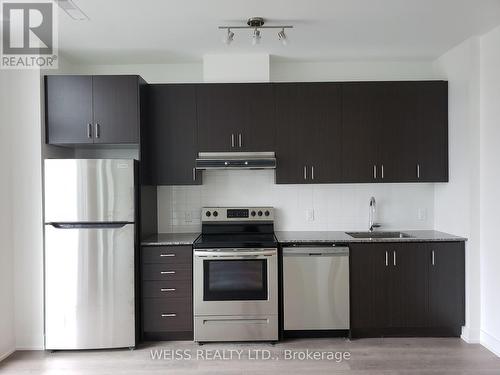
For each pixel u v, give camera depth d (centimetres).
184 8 265
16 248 317
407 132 358
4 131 309
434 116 358
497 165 304
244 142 357
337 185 389
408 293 331
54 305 312
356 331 333
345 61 388
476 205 326
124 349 318
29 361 298
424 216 388
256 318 323
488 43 313
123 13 271
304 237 348
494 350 306
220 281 323
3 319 303
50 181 310
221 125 356
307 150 358
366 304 330
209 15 277
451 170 353
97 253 312
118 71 387
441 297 331
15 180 317
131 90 331
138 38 320
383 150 358
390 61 388
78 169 311
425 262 331
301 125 357
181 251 329
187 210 385
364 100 357
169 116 355
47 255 310
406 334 335
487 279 317
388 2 260
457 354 303
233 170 386
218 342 329
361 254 330
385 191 389
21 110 317
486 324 318
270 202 387
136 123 332
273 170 383
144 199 343
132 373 278
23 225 317
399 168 358
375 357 298
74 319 312
